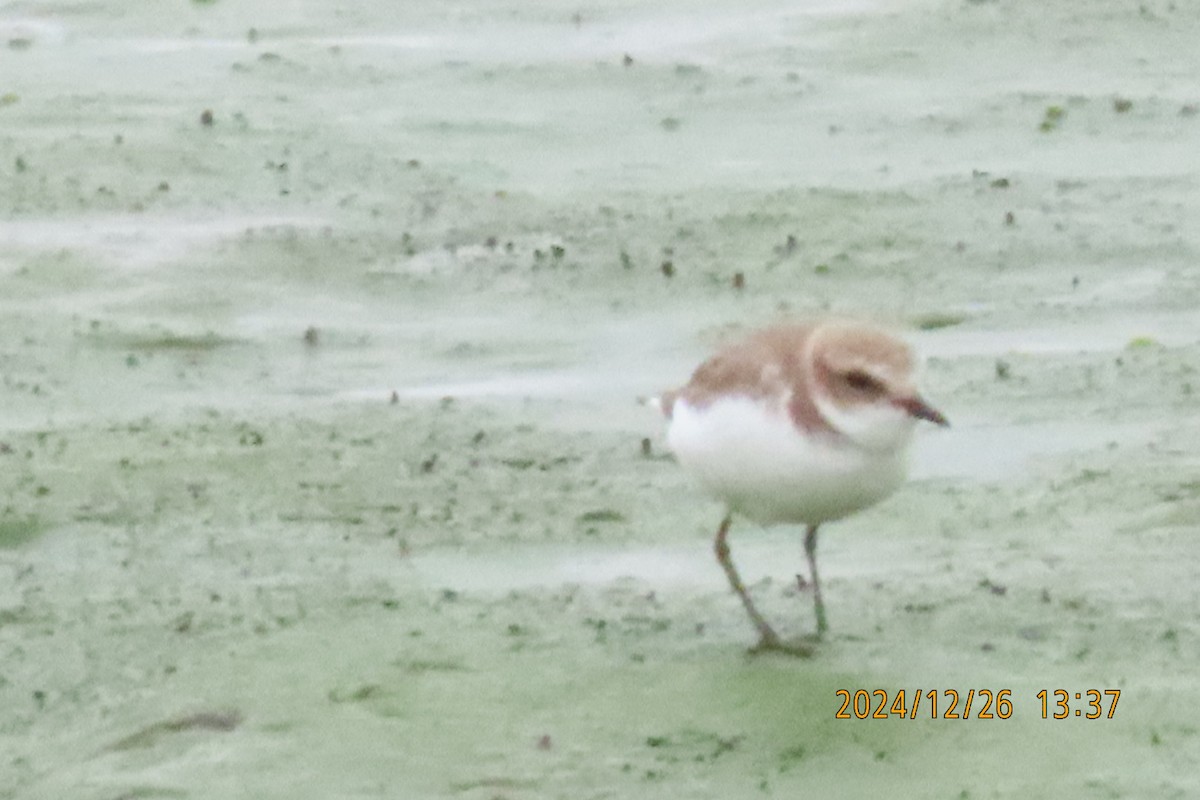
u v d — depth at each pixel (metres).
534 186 18.88
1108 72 21.98
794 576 11.15
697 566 11.36
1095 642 10.17
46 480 12.59
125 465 12.81
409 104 21.38
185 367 14.79
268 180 18.95
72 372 14.63
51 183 18.73
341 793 8.94
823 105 21.20
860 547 11.56
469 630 10.49
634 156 19.75
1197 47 22.62
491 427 13.52
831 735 9.33
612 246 17.23
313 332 15.41
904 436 9.29
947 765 9.05
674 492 12.38
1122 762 9.05
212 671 10.09
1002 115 20.72
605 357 15.02
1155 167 19.09
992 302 16.00
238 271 16.69
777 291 16.27
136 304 15.99
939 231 17.45
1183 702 9.52
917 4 24.16
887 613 10.60
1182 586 10.84
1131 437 13.04
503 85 21.98
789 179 18.86
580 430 13.43
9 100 21.42
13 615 10.77
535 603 10.84
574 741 9.33
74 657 10.29
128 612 10.79
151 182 18.83
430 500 12.30
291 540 11.73
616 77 22.16
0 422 13.66
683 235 17.45
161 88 21.91
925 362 14.62
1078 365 14.41
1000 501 12.11
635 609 10.74
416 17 24.80
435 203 18.36
